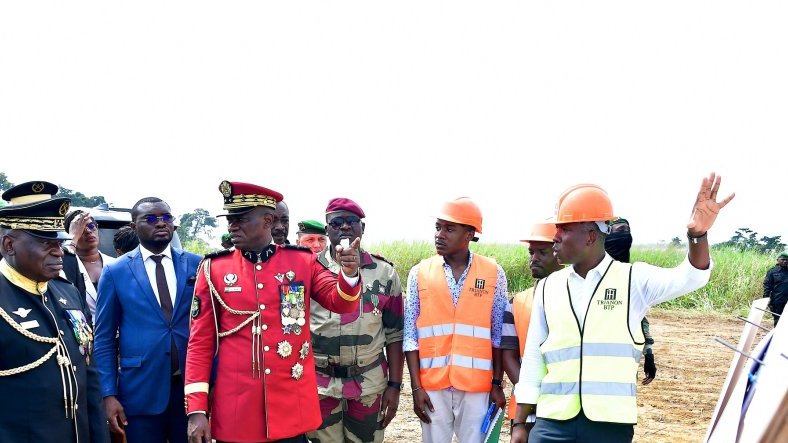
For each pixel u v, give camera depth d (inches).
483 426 181.6
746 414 86.1
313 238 221.8
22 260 133.3
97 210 305.0
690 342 486.3
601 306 142.4
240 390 144.4
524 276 695.1
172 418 171.5
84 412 141.8
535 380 151.6
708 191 125.8
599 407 138.1
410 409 307.1
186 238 679.7
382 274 189.0
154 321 170.7
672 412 313.6
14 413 129.1
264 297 147.6
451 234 184.5
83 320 148.2
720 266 668.7
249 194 148.7
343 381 180.2
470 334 183.3
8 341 129.7
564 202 146.6
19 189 136.3
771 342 89.7
